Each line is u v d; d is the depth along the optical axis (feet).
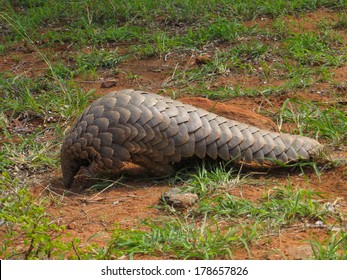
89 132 20.24
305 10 34.17
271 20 33.53
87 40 33.50
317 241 15.53
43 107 26.02
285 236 16.74
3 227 18.37
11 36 34.88
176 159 20.18
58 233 17.67
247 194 19.03
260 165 20.76
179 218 18.08
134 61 30.86
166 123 20.01
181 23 34.32
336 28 31.99
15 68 30.99
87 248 15.67
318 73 27.53
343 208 17.85
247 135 20.39
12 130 24.97
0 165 21.99
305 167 20.39
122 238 16.62
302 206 17.61
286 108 24.67
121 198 19.60
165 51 31.19
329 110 23.32
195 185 19.57
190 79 28.19
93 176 20.42
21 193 18.24
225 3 35.17
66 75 29.63
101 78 29.43
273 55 29.76
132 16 35.58
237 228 16.88
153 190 19.94
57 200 19.76
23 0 39.29
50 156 22.63
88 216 18.72
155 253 16.28
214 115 20.70
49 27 35.68
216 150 20.16
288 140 20.53
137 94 20.56
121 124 20.04
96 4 36.73
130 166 21.57
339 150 21.45
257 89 26.50
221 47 31.24
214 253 15.96
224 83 27.71
